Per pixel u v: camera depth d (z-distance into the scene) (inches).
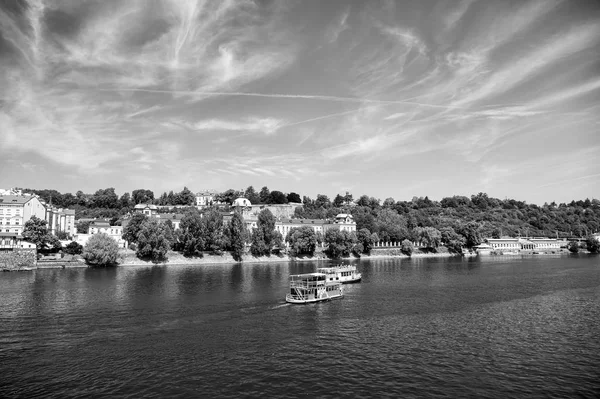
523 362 2407.7
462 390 2017.7
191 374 2192.4
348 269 5713.6
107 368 2267.5
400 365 2345.0
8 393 1961.1
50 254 7357.3
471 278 6161.4
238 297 4281.5
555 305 4030.5
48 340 2751.0
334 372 2231.8
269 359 2427.4
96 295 4315.9
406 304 4062.5
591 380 2145.7
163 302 3981.3
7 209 7834.6
